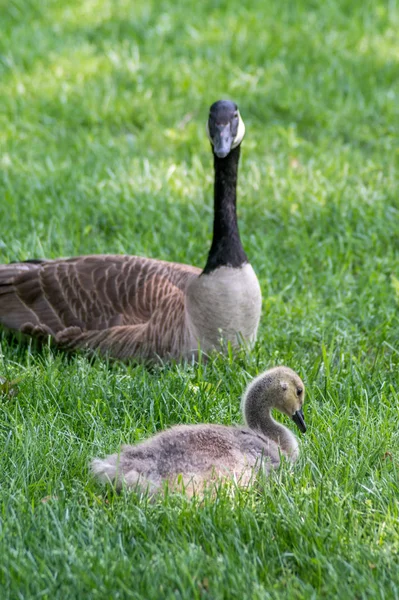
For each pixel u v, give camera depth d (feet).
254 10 80.64
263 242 48.78
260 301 37.83
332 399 34.37
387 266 47.47
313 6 83.10
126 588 23.50
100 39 76.07
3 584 24.14
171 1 82.64
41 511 26.89
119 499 27.53
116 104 65.16
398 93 68.03
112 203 52.37
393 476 29.45
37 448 30.19
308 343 40.91
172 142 61.21
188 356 37.50
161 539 25.64
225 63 71.36
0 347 38.75
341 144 61.93
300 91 67.26
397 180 56.44
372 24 78.74
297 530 25.90
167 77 69.92
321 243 49.37
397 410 33.78
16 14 80.12
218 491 27.14
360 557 25.21
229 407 33.83
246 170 57.36
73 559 24.67
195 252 48.26
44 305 38.91
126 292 38.09
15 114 64.39
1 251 47.39
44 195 53.52
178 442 28.40
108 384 35.09
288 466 29.25
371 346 40.93
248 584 24.06
